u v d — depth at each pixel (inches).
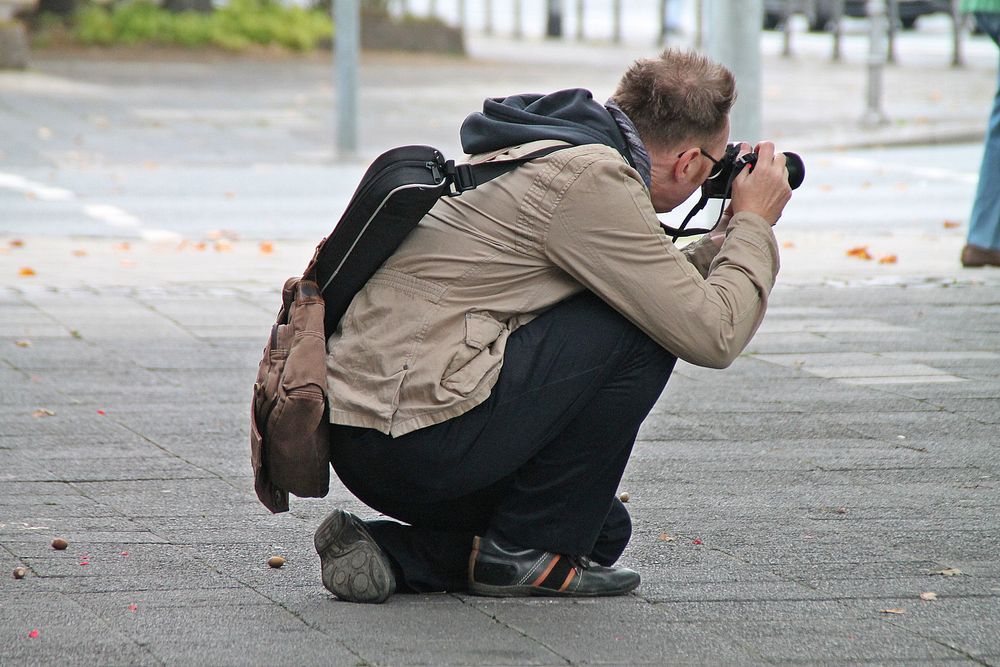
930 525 649.6
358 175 2320.4
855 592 552.4
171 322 1161.4
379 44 4692.4
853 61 4677.7
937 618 520.1
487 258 510.6
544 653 477.7
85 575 565.6
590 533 539.2
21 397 896.3
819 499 693.9
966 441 806.5
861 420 854.5
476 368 506.3
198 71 3991.1
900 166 2437.3
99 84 3590.1
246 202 1995.6
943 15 6860.2
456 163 531.8
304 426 502.9
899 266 1440.7
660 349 521.3
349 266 518.0
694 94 532.4
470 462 514.0
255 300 1272.1
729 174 553.3
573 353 511.8
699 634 500.4
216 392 923.4
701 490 711.1
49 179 2190.0
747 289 524.7
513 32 6176.2
